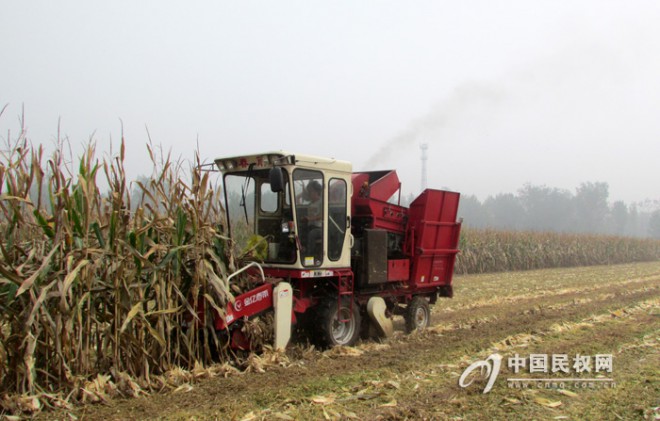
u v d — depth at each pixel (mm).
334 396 5797
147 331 6352
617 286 17469
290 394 5906
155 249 6250
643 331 9500
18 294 5152
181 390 5996
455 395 5992
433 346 8438
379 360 7465
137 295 6184
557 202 105938
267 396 5836
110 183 6012
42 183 5727
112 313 6066
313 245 8055
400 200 10219
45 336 5711
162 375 6250
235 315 6941
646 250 38594
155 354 6383
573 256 30750
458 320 11000
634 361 7500
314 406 5547
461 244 23516
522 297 14672
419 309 10070
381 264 9094
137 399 5742
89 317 5898
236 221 8430
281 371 6816
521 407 5656
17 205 5645
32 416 5199
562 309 12297
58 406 5406
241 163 8109
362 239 9070
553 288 16891
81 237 5832
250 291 7184
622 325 10148
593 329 9797
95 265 5816
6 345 5441
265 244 8000
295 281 8109
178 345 6598
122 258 6047
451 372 6879
